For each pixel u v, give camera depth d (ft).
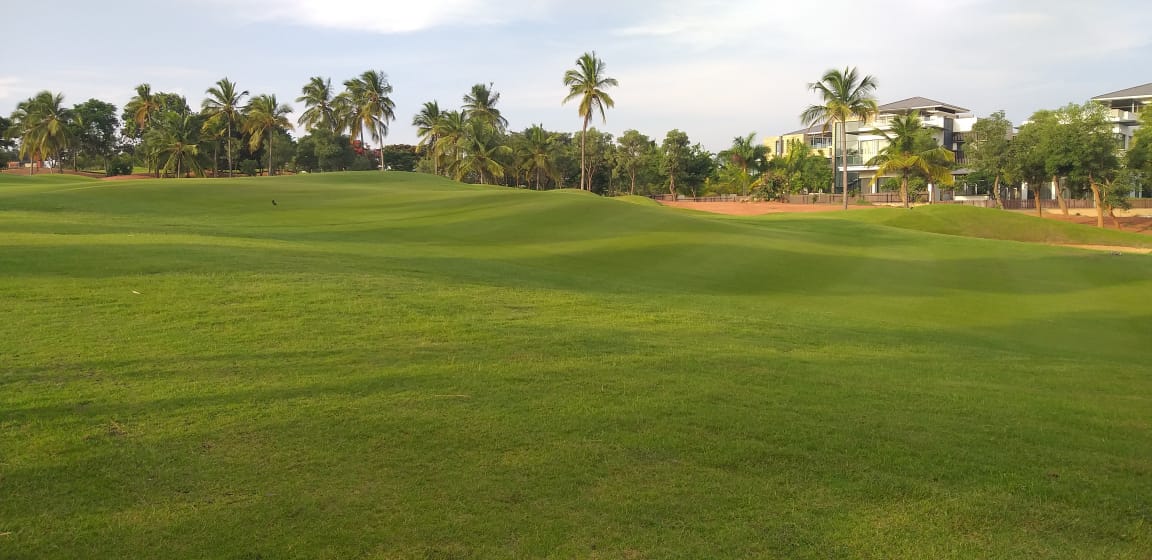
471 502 14.89
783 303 46.55
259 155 290.56
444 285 39.99
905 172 210.38
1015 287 59.72
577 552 13.32
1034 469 18.03
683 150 320.91
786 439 19.07
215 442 17.07
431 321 30.81
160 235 52.49
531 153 272.10
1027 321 45.88
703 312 38.93
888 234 99.60
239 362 23.39
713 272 57.06
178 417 18.47
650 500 15.33
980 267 69.97
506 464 16.66
